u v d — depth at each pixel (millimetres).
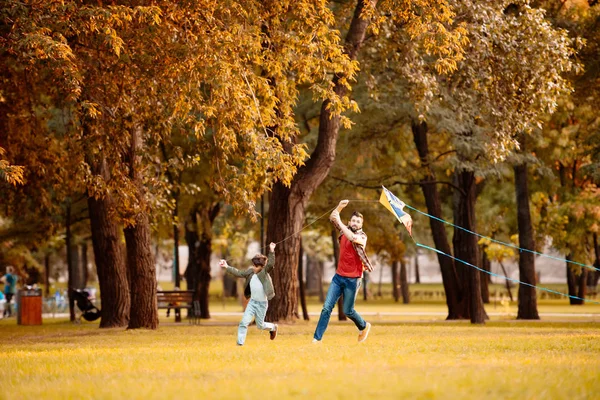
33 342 31906
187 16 29906
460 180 58875
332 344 25219
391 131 53469
